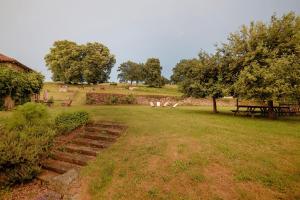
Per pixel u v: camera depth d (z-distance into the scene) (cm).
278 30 1622
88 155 877
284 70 1391
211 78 1867
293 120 1533
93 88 4822
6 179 708
